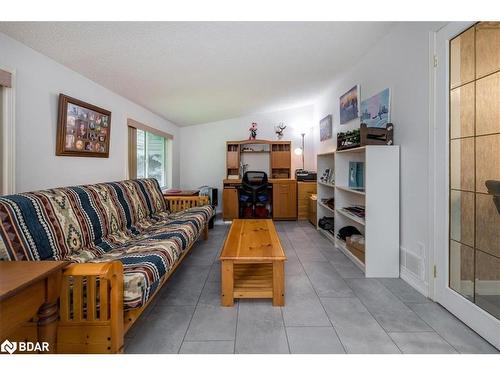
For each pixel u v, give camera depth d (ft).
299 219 19.08
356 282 8.69
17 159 6.88
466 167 6.42
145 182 12.30
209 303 7.36
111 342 4.75
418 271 8.08
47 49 7.47
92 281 4.75
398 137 9.12
